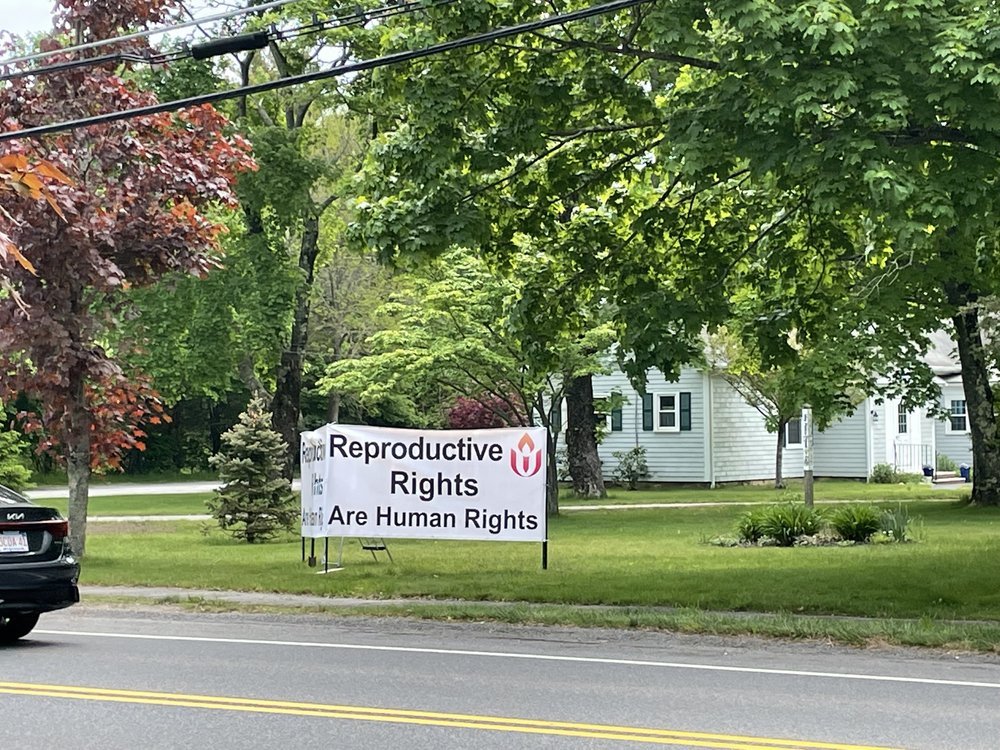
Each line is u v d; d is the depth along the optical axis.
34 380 18.16
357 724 7.48
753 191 16.75
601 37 14.21
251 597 15.03
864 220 16.22
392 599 14.80
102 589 15.99
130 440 19.94
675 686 8.94
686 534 23.73
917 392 28.55
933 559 17.83
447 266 27.09
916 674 9.59
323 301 44.50
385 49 14.24
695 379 43.44
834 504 31.91
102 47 18.70
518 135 14.61
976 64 11.04
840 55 11.48
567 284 16.80
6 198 16.12
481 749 6.82
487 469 17.19
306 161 30.95
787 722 7.60
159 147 18.58
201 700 8.25
